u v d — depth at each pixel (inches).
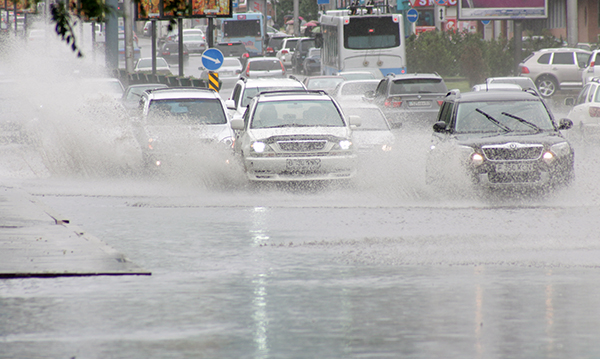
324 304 922.7
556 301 927.0
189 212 1705.2
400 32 5221.5
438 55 6023.6
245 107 2878.9
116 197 1955.0
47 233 1393.9
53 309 904.9
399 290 990.4
